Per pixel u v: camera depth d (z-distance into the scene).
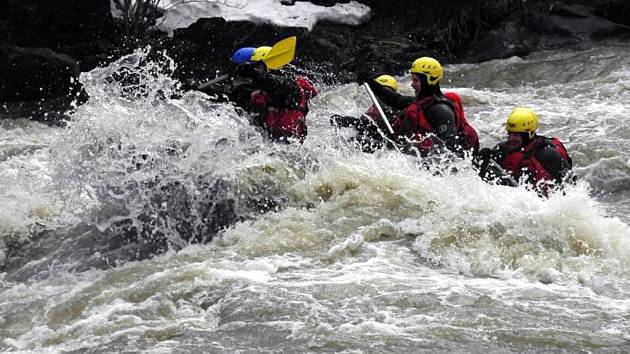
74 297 12.03
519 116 14.55
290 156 16.08
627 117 21.72
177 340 10.18
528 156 14.60
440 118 15.40
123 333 10.54
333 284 11.55
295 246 13.33
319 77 28.83
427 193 14.63
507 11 33.41
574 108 23.28
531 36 32.00
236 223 14.50
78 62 26.72
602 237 12.98
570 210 13.34
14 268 13.77
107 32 27.39
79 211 15.17
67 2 26.42
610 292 11.39
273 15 30.06
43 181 16.52
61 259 13.86
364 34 32.00
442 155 15.30
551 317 10.37
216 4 29.44
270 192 15.11
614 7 32.56
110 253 13.93
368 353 9.41
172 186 14.98
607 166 18.20
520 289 11.38
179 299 11.48
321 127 19.22
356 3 32.78
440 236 13.21
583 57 28.77
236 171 15.27
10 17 26.14
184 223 14.55
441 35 32.09
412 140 15.61
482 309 10.61
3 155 20.61
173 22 28.83
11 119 24.03
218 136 15.52
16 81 25.14
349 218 14.16
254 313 10.70
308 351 9.54
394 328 10.07
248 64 15.91
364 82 17.09
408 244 13.30
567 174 14.55
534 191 14.26
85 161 15.30
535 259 12.41
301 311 10.65
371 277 11.82
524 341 9.70
